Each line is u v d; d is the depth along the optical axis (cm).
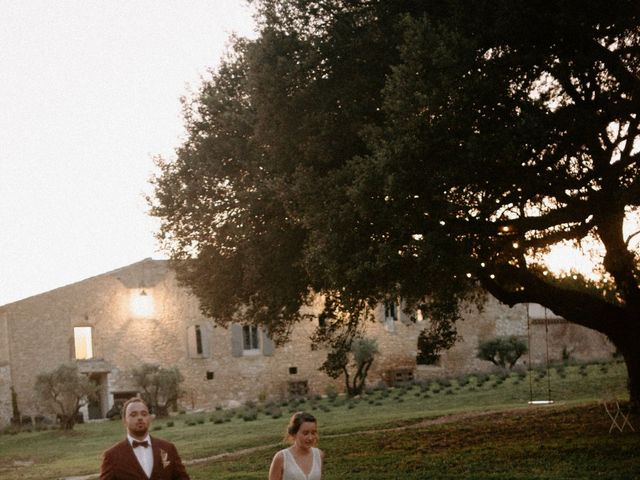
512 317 4734
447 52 1212
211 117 1858
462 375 4103
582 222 1416
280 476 722
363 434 2169
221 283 1938
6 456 2827
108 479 659
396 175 1234
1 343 4003
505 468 1415
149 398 3869
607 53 1323
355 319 1912
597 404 2159
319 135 1471
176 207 1939
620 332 1816
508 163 1238
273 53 1497
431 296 1620
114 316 4191
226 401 4319
